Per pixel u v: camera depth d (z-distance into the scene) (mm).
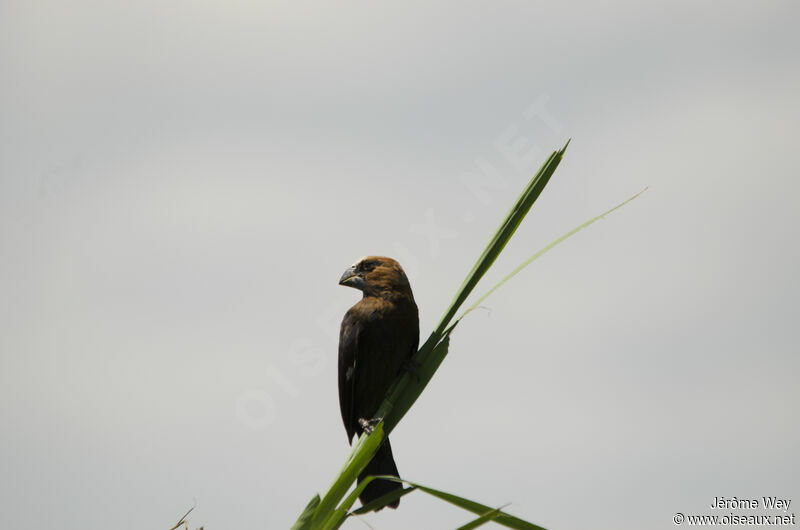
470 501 4906
